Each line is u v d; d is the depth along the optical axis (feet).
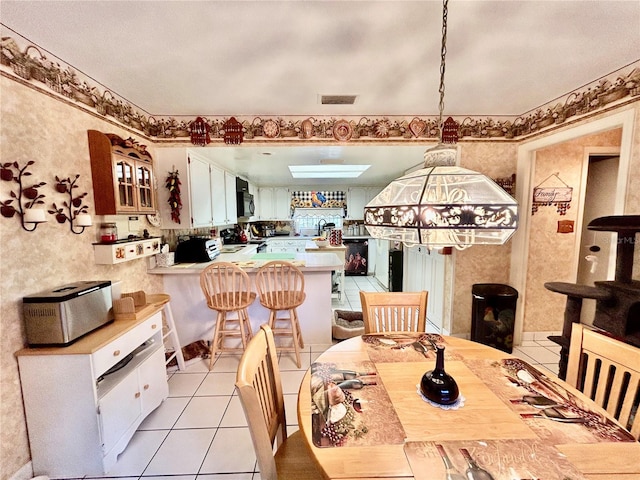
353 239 21.54
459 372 4.27
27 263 5.09
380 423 3.23
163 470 5.32
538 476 2.52
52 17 4.51
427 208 3.10
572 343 4.31
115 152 6.68
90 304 5.50
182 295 9.68
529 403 3.55
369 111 9.02
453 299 10.21
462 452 2.81
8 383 4.80
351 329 10.30
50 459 5.12
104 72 6.35
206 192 11.08
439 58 5.82
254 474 5.24
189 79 6.72
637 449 2.83
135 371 6.00
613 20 4.65
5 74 4.77
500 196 3.24
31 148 5.21
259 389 3.67
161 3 4.24
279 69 6.25
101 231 6.86
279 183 20.70
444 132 9.43
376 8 4.36
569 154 9.51
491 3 4.25
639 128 6.00
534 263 10.01
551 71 6.41
